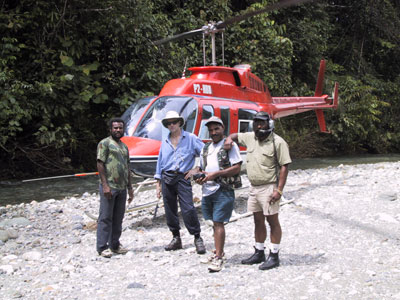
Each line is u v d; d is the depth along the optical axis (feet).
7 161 40.14
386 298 11.53
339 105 61.41
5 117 34.06
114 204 16.37
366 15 72.08
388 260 14.62
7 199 29.84
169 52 44.73
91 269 14.58
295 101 36.35
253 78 28.76
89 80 39.29
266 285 12.76
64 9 36.11
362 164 46.96
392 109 72.54
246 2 61.41
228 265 14.70
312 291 12.15
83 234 19.71
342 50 74.90
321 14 67.51
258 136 13.89
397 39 75.31
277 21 62.18
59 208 25.35
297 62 64.39
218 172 14.11
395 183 29.07
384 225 19.24
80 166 42.86
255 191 14.17
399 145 72.64
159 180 16.90
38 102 36.50
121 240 18.38
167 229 20.33
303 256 15.30
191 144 16.69
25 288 13.02
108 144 16.16
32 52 37.81
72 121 41.39
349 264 14.34
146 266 14.92
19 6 36.45
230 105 24.40
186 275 13.82
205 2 52.49
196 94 24.06
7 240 18.72
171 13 52.16
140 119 22.71
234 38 52.19
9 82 35.27
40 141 36.06
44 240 18.70
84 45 40.37
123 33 39.99
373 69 77.51
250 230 19.26
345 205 23.21
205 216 14.83
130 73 42.73
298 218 20.75
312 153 63.26
